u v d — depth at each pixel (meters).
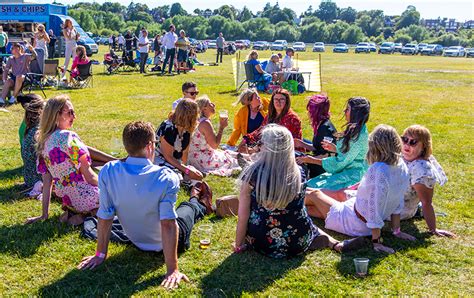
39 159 4.82
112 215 3.96
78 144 4.66
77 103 12.45
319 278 3.96
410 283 3.95
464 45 113.25
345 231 4.73
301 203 4.12
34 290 3.69
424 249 4.54
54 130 4.71
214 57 38.94
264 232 4.12
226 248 4.44
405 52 66.00
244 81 16.06
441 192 6.34
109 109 11.70
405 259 4.33
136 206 3.88
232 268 4.06
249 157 6.46
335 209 4.86
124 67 22.70
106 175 3.90
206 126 6.57
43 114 4.69
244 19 164.00
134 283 3.81
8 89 11.91
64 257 4.20
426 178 4.79
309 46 101.88
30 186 5.79
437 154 8.38
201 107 6.64
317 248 4.42
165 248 3.85
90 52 32.47
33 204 5.36
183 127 5.77
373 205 4.38
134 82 17.59
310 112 5.96
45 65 13.95
